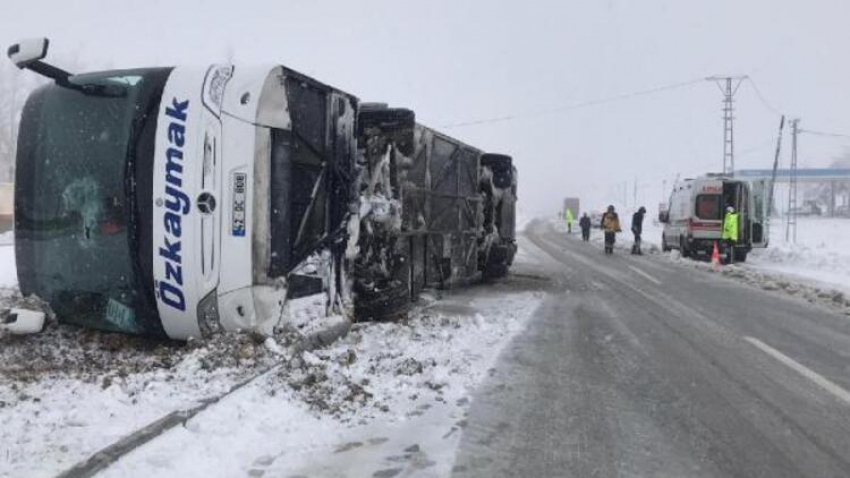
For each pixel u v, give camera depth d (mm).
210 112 6410
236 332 6434
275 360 6129
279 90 6559
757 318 11539
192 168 6379
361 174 9023
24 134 7090
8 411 4801
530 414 5828
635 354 8367
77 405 4961
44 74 6770
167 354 6594
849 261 22078
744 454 5047
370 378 6430
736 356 8398
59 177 6820
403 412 5680
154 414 4844
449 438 5156
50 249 6887
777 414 6027
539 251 29141
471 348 8312
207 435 4672
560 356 8117
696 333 9938
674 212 28609
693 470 4727
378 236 9078
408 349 7797
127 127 6531
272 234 6527
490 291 14391
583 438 5289
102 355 6625
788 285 16703
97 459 4020
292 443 4805
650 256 27344
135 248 6496
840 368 7871
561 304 12594
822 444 5293
